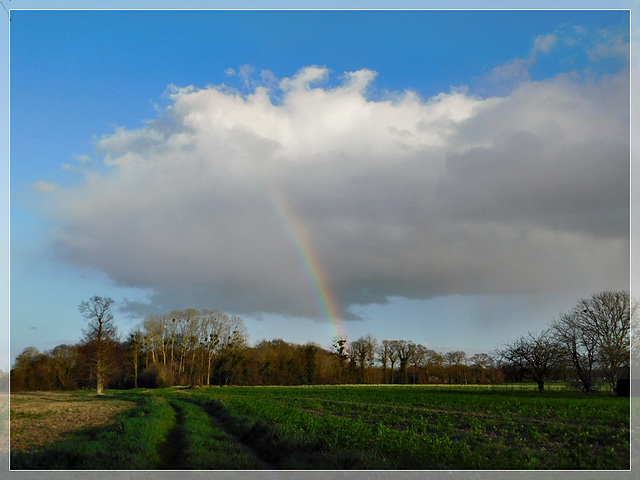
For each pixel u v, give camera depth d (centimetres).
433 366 13550
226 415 3753
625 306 6275
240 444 2380
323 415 3488
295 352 12775
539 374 7025
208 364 12156
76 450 1833
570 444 2195
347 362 12888
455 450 1872
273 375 12306
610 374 6266
